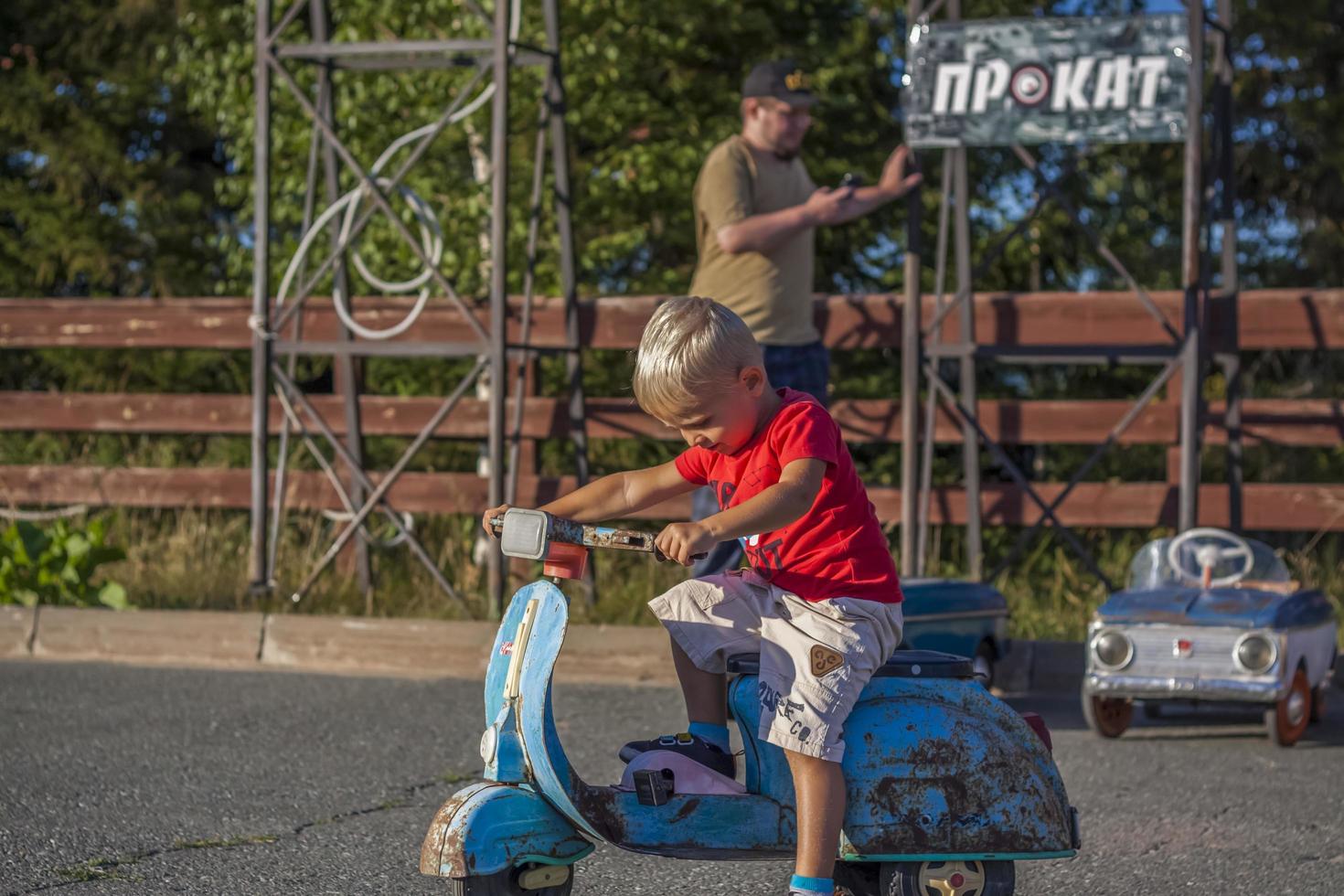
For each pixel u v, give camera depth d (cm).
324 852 435
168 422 1043
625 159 1249
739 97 1333
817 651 320
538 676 312
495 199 812
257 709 652
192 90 1436
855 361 1297
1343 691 730
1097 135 784
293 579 915
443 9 1222
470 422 997
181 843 442
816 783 318
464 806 312
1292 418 920
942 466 1159
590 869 427
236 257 1381
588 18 1228
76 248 1631
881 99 1472
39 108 1680
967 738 334
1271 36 1502
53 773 529
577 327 949
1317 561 948
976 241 1379
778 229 723
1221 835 469
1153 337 910
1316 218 1521
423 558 843
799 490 314
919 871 333
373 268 1256
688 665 340
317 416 895
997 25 789
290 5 1303
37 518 1009
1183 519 777
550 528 308
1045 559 978
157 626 794
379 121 1279
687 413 324
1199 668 598
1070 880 420
